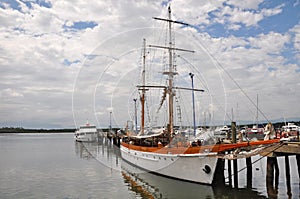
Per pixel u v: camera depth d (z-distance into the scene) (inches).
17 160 2100.1
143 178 1302.9
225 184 1128.8
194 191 1048.2
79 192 1080.8
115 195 1031.6
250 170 1162.0
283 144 1003.3
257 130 2416.3
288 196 962.1
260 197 962.7
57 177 1385.3
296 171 1391.5
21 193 1072.2
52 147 3518.7
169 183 1181.1
